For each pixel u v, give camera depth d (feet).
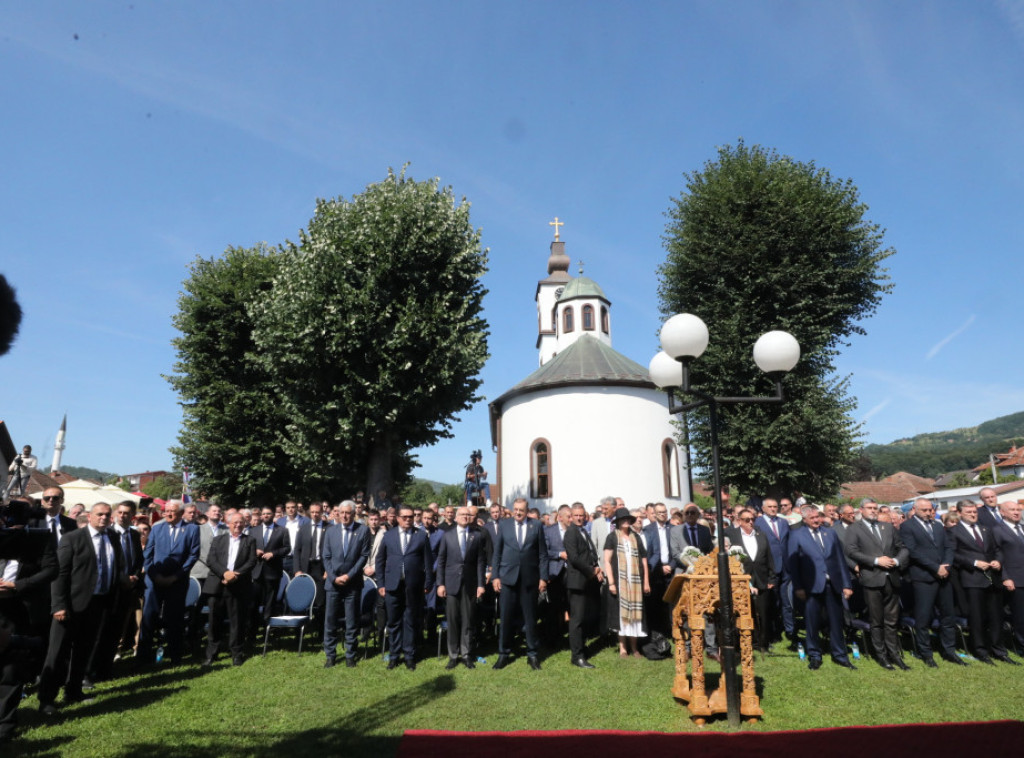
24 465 46.11
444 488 225.97
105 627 23.15
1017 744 15.98
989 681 22.21
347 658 25.29
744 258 51.75
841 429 49.19
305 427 56.75
